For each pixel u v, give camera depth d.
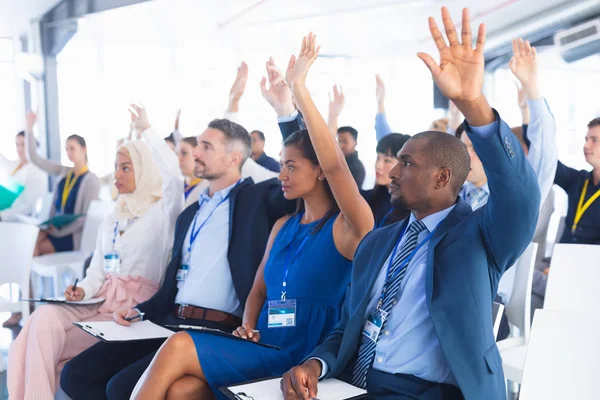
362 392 1.60
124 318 2.46
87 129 7.94
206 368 1.81
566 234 3.88
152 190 2.98
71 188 5.78
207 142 2.67
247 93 8.27
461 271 1.56
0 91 7.92
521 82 3.05
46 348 2.55
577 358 1.28
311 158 2.17
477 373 1.52
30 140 6.56
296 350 2.06
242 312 2.54
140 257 2.88
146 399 1.78
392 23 7.32
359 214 2.03
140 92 8.11
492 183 1.50
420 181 1.66
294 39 8.07
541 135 3.03
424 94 8.14
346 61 8.52
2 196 6.06
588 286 2.16
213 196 2.71
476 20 6.54
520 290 2.57
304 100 2.05
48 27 7.64
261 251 2.52
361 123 8.49
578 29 5.40
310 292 2.09
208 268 2.58
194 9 6.84
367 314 1.75
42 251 5.20
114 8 6.79
